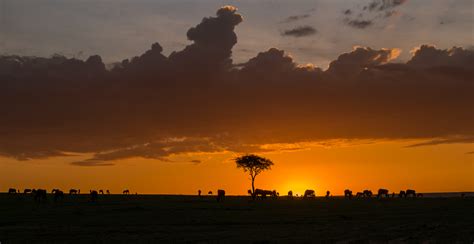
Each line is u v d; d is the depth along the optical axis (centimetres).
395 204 9950
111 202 9950
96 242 3909
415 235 4222
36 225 5600
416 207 8894
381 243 3722
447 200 11694
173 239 4094
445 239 3888
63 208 8156
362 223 5700
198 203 10181
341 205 9725
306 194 14612
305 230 4838
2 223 5916
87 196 13100
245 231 4784
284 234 4431
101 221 6050
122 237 4269
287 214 7262
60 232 4706
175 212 7606
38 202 9525
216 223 5853
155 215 6988
